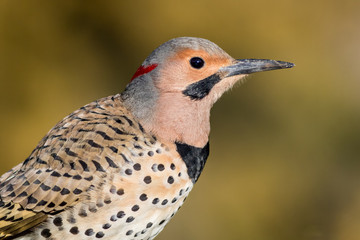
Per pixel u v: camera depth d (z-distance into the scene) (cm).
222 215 1377
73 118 805
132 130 786
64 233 761
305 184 1429
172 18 1452
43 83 1408
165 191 775
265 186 1403
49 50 1425
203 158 815
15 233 760
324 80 1485
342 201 1445
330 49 1511
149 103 801
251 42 1465
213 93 835
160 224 793
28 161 790
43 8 1429
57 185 756
